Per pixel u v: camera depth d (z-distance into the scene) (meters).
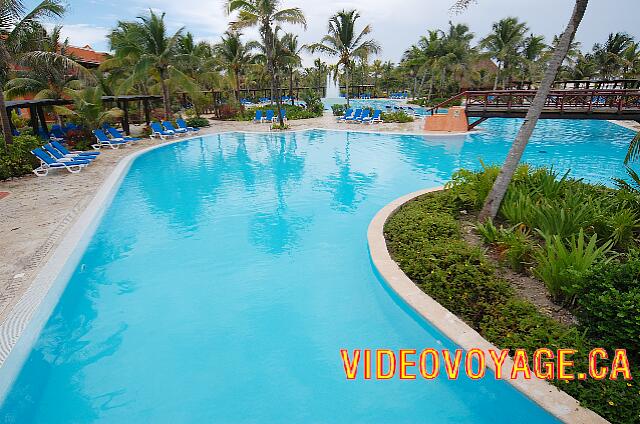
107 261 7.45
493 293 5.14
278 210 10.20
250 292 6.31
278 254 7.65
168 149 19.16
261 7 22.62
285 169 14.79
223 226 9.16
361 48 33.25
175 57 25.05
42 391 4.40
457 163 15.34
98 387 4.44
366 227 8.95
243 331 5.35
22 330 4.76
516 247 5.77
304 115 31.38
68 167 13.25
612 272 4.18
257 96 53.16
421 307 5.01
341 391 4.28
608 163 14.96
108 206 10.38
